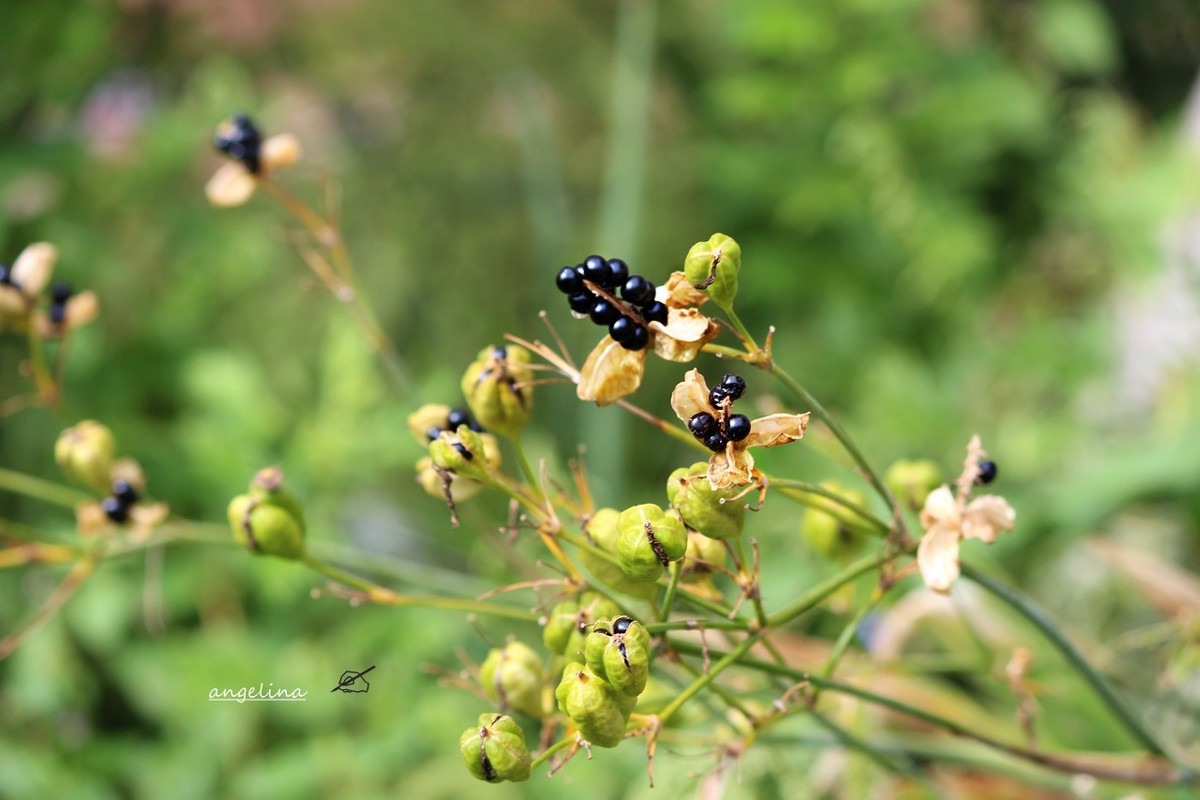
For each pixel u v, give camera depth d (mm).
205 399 1336
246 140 833
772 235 1870
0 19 1303
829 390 1682
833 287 1757
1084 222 1865
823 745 750
